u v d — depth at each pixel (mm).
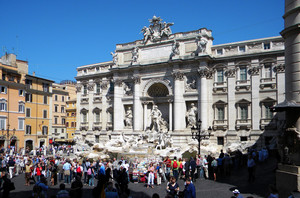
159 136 44312
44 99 70625
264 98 46219
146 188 24516
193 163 26000
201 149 42219
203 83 49906
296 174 17906
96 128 63531
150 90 57250
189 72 51781
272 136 44719
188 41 52531
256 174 27578
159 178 25969
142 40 58219
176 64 52281
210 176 28516
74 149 54906
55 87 94500
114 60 60094
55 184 27016
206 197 20453
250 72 47844
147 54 56969
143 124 56844
